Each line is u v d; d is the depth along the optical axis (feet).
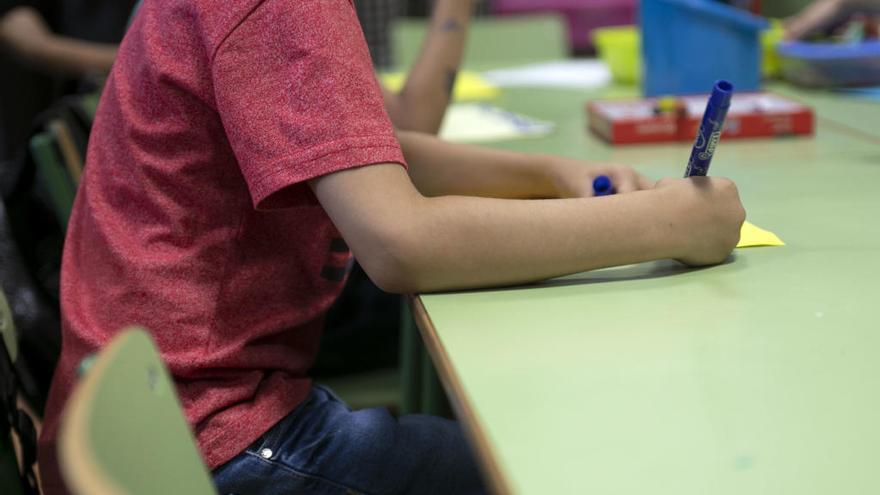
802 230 3.03
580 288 2.54
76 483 1.13
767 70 6.30
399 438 2.83
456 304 2.43
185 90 2.63
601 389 1.93
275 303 2.81
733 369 2.01
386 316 4.92
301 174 2.37
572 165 3.28
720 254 2.67
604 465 1.64
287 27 2.43
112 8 7.29
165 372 1.82
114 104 2.85
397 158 2.43
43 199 4.41
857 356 2.05
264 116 2.41
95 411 1.41
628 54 6.27
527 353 2.11
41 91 8.12
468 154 3.41
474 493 2.90
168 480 1.69
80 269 2.91
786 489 1.56
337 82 2.40
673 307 2.37
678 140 4.62
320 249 2.89
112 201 2.81
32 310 4.17
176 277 2.67
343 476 2.72
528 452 1.69
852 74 5.80
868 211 3.23
